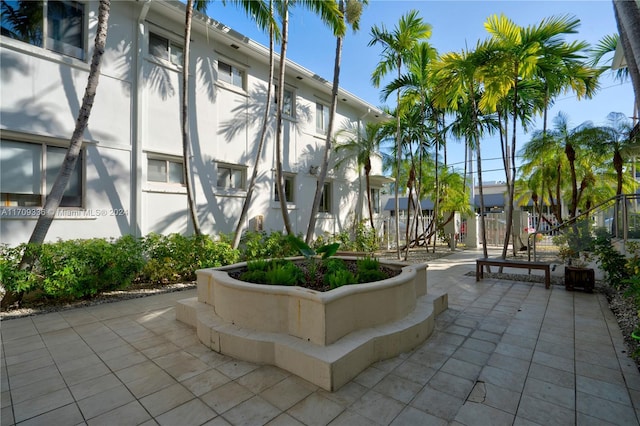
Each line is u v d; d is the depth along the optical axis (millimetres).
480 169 8430
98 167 6344
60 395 2539
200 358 3191
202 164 8133
